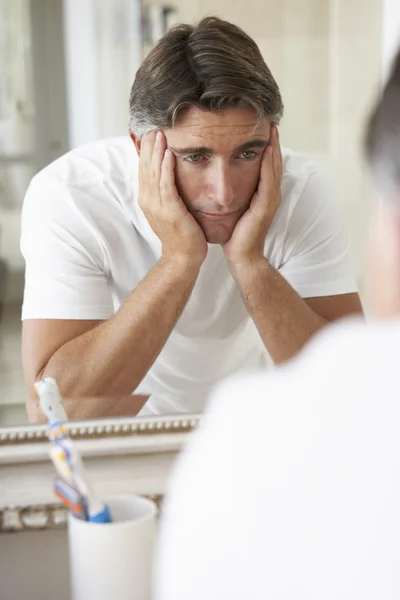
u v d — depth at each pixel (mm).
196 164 887
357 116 887
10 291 875
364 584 352
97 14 868
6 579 749
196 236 898
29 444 756
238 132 861
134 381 853
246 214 908
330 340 408
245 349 910
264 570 364
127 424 789
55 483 676
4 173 887
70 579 756
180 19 867
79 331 879
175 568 385
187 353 880
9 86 883
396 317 393
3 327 861
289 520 365
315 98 878
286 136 891
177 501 397
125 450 783
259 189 904
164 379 875
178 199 895
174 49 843
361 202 912
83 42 887
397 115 370
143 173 900
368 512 357
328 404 378
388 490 357
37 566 750
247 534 368
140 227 921
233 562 368
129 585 644
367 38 867
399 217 379
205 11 853
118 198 914
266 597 363
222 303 901
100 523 643
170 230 904
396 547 351
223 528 373
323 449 369
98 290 909
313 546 360
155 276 903
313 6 855
